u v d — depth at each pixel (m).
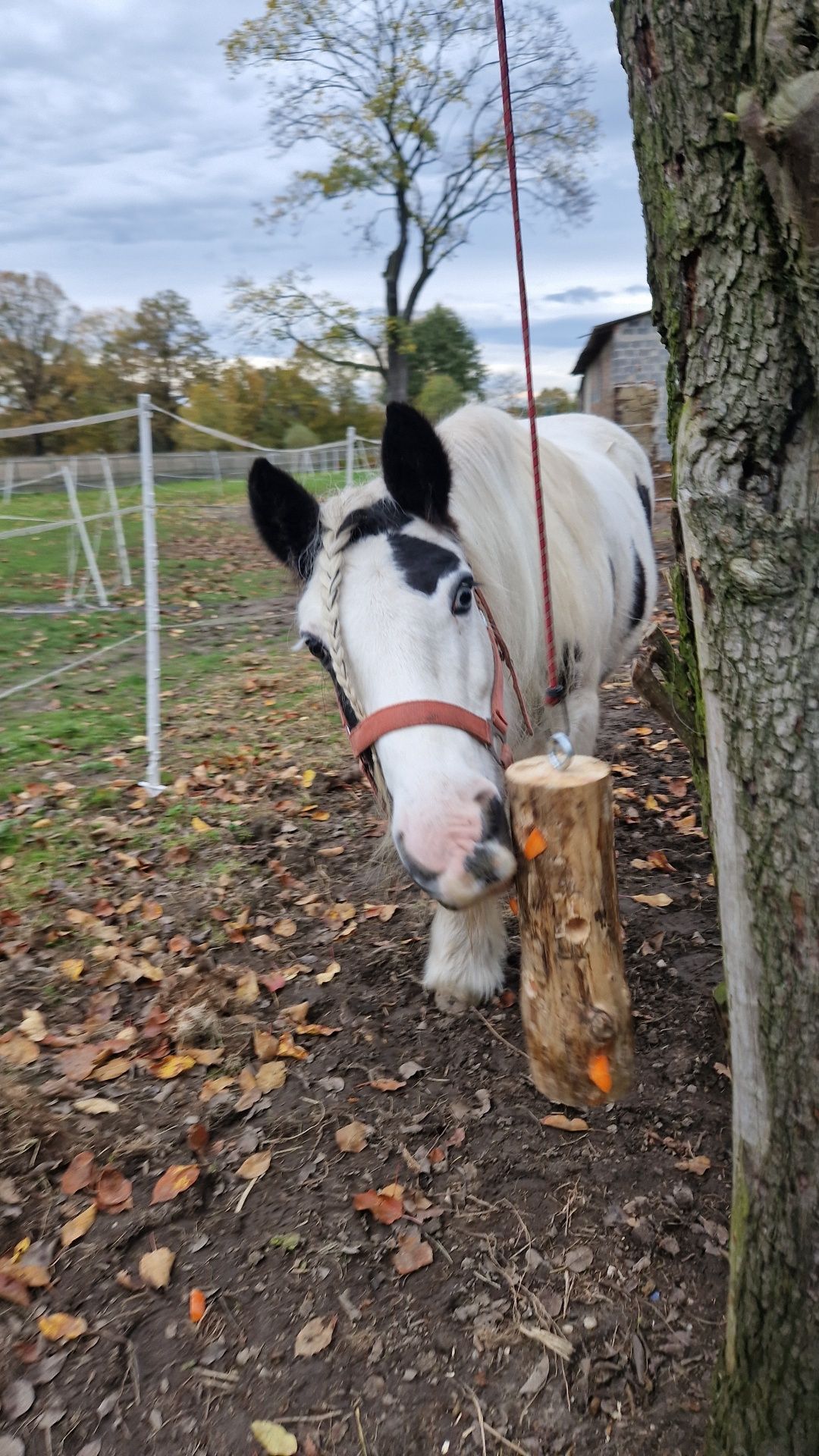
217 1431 1.81
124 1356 1.96
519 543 2.53
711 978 2.93
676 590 2.19
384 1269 2.10
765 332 1.25
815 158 1.04
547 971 1.51
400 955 3.28
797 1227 1.34
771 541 1.28
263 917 3.62
